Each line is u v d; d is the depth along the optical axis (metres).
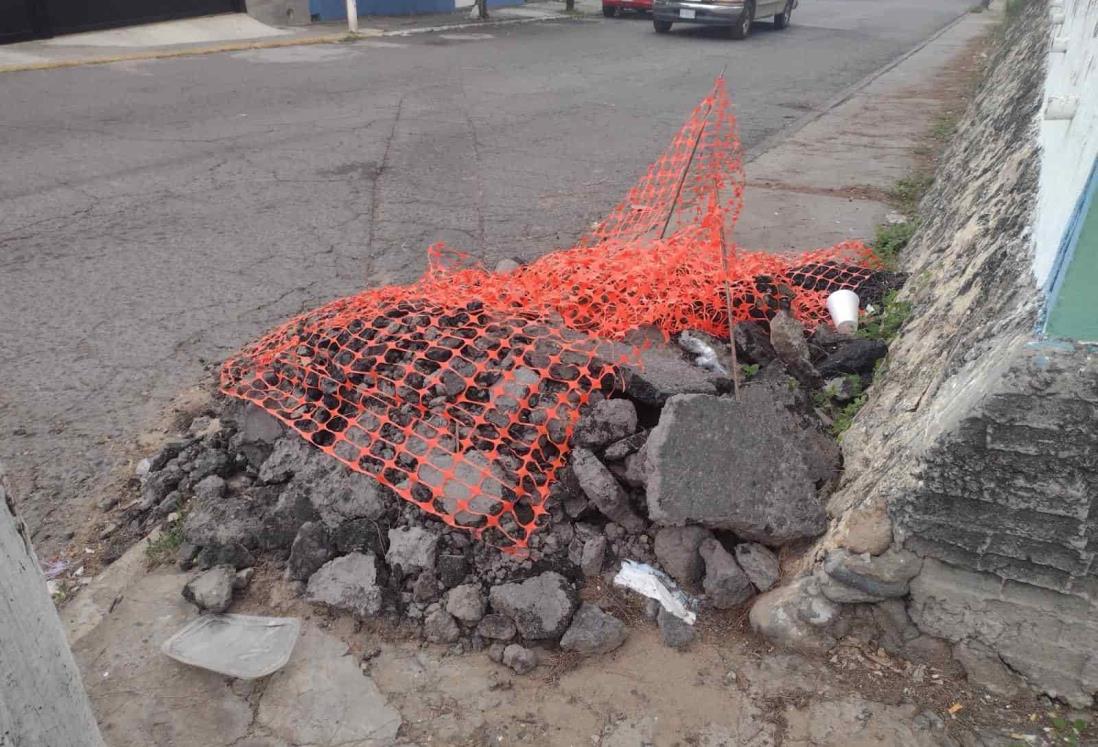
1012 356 2.12
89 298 5.07
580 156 8.52
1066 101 2.89
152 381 4.20
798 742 2.34
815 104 11.67
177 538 3.02
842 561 2.47
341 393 3.43
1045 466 2.13
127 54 13.19
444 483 2.96
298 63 13.38
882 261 5.61
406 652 2.62
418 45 15.85
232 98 10.65
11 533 1.42
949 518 2.29
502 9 22.39
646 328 3.94
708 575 2.75
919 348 3.41
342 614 2.74
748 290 4.38
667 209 6.66
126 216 6.46
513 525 2.91
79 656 2.57
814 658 2.58
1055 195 2.75
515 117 10.17
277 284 5.33
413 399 3.33
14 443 3.69
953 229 4.71
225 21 16.27
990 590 2.35
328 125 9.42
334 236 6.17
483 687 2.51
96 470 3.53
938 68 15.13
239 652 2.57
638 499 3.03
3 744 1.36
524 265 4.93
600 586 2.84
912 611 2.48
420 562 2.77
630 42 17.23
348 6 16.55
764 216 6.68
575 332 3.65
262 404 3.35
